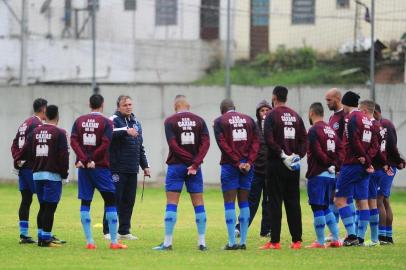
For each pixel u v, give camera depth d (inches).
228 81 3024.1
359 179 1598.2
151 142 3147.1
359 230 1632.6
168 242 1539.1
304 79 3907.5
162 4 4306.1
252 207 1807.3
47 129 1565.0
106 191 1546.5
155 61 4306.1
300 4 4101.9
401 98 2898.6
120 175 1766.7
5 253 1472.7
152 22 4318.4
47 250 1519.4
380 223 1686.8
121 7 4274.1
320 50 4084.6
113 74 4256.9
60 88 3223.4
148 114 3144.7
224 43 4286.4
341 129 1653.5
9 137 3299.7
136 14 4288.9
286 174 1529.3
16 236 1772.9
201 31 4311.0
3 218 2171.5
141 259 1386.6
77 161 1535.4
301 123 1541.6
